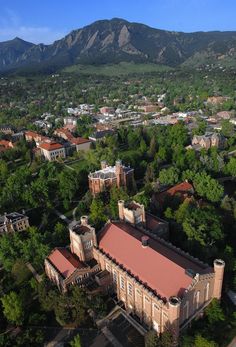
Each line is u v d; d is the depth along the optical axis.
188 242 110.69
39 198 163.88
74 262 101.75
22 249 116.75
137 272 90.31
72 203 171.88
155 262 89.12
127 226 111.38
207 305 89.31
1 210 158.00
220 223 119.19
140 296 88.50
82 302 89.19
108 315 95.56
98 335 89.31
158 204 142.38
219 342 83.81
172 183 168.12
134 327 91.31
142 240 93.75
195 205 131.50
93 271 101.88
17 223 141.75
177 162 194.25
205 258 104.00
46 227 149.75
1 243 119.62
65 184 169.75
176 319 77.44
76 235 101.75
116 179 169.12
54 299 92.44
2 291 108.06
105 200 163.50
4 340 81.62
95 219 134.75
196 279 80.50
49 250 112.38
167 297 81.12
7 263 115.56
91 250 104.69
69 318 91.94
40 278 113.19
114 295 102.94
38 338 84.81
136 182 191.50
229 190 173.25
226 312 92.38
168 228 123.94
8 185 175.75
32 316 92.75
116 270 95.44
